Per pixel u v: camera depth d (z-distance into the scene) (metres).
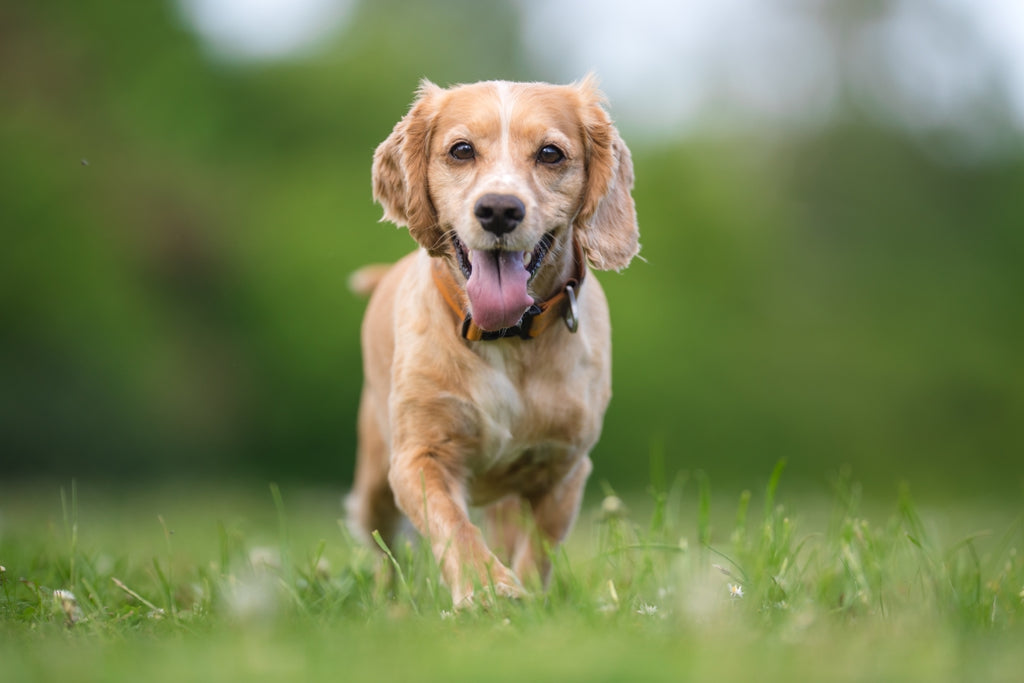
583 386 4.18
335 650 2.52
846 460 20.70
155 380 18.70
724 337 20.23
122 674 2.30
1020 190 26.58
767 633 2.76
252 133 21.67
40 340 18.33
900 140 26.86
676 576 3.49
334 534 7.25
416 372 4.11
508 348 4.07
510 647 2.53
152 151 20.52
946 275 24.73
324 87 21.83
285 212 20.33
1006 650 2.52
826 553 3.99
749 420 19.91
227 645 2.64
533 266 3.95
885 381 21.31
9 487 16.78
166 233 20.08
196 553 5.38
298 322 19.39
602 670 2.22
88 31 21.17
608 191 4.11
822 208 25.86
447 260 4.09
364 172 21.05
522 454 4.20
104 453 18.62
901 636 2.69
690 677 2.17
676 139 21.98
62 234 19.02
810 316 21.69
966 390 22.27
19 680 2.28
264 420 19.52
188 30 22.00
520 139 3.96
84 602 3.40
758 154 25.66
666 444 19.05
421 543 3.76
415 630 2.85
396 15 23.67
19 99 20.41
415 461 4.07
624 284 19.61
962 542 3.78
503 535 4.68
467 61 23.70
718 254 21.12
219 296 20.00
